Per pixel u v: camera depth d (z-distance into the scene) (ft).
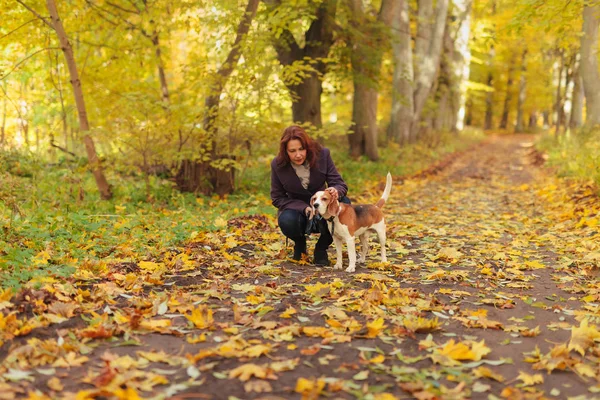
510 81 171.32
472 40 111.04
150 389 9.58
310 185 19.38
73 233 21.52
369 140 61.82
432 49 78.07
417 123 79.25
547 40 78.28
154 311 13.52
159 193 32.42
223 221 24.95
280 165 19.16
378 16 60.44
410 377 10.32
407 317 13.48
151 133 30.96
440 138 95.71
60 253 18.30
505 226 28.99
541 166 64.18
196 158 33.45
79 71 34.96
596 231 24.89
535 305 15.17
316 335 12.39
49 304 13.35
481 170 65.98
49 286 14.07
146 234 22.41
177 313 13.74
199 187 34.65
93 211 27.89
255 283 16.88
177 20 34.81
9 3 30.12
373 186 45.60
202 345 11.72
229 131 34.24
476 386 10.11
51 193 30.22
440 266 19.89
